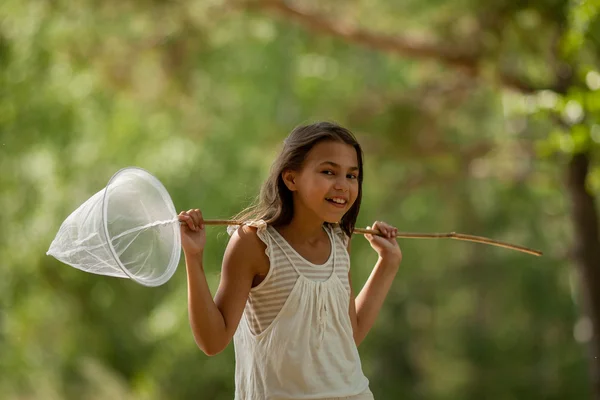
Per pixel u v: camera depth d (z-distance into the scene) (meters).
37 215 15.35
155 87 13.64
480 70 11.38
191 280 4.02
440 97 13.16
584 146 9.16
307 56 16.81
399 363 23.86
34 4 12.83
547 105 10.16
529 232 23.05
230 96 16.33
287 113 16.67
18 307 16.02
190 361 17.36
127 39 12.99
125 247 3.87
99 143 15.95
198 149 16.05
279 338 4.15
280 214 4.33
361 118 12.92
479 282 24.69
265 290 4.20
